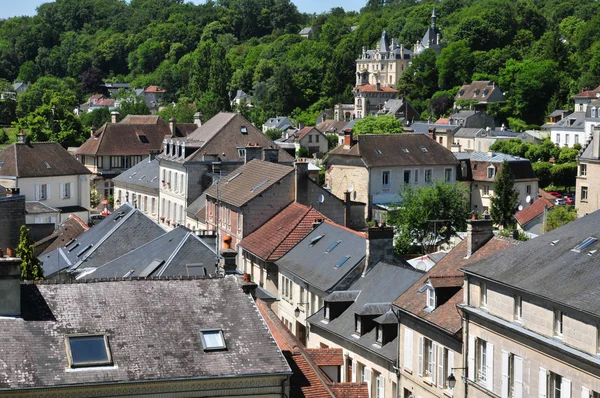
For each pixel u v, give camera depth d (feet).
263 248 279.90
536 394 160.15
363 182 463.01
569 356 151.12
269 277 272.51
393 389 203.31
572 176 590.96
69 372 124.47
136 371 126.82
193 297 139.74
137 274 225.15
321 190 304.91
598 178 437.99
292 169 306.76
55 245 303.89
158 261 224.94
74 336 128.57
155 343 131.44
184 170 399.03
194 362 130.11
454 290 192.44
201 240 233.96
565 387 152.97
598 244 164.25
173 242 233.96
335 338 223.51
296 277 253.44
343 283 231.71
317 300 240.53
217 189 324.80
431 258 264.72
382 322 206.08
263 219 301.43
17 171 405.39
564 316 153.28
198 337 133.80
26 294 133.69
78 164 428.15
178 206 407.85
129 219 264.52
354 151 467.93
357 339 213.87
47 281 137.18
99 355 127.54
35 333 128.16
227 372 129.49
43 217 384.88
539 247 175.83
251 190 308.40
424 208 363.15
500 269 174.40
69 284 136.98
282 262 265.75
